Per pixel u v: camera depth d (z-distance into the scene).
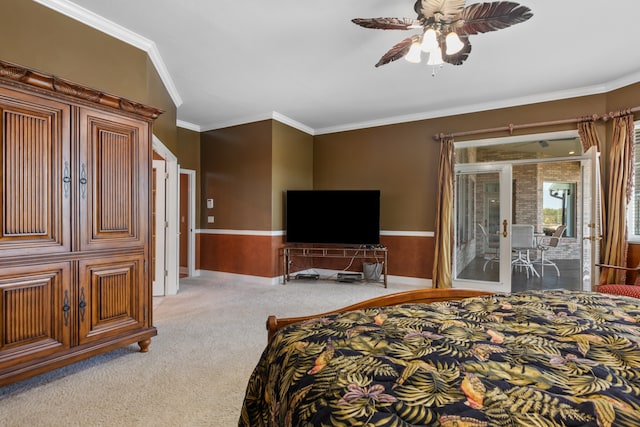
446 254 4.63
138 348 2.64
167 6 2.42
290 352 1.10
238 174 5.37
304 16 2.57
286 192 5.31
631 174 3.53
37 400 1.89
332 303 4.00
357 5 2.44
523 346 1.07
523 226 5.89
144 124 2.54
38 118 1.95
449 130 4.82
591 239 3.60
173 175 4.41
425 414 0.71
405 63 3.35
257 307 3.82
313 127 5.83
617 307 1.51
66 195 2.07
